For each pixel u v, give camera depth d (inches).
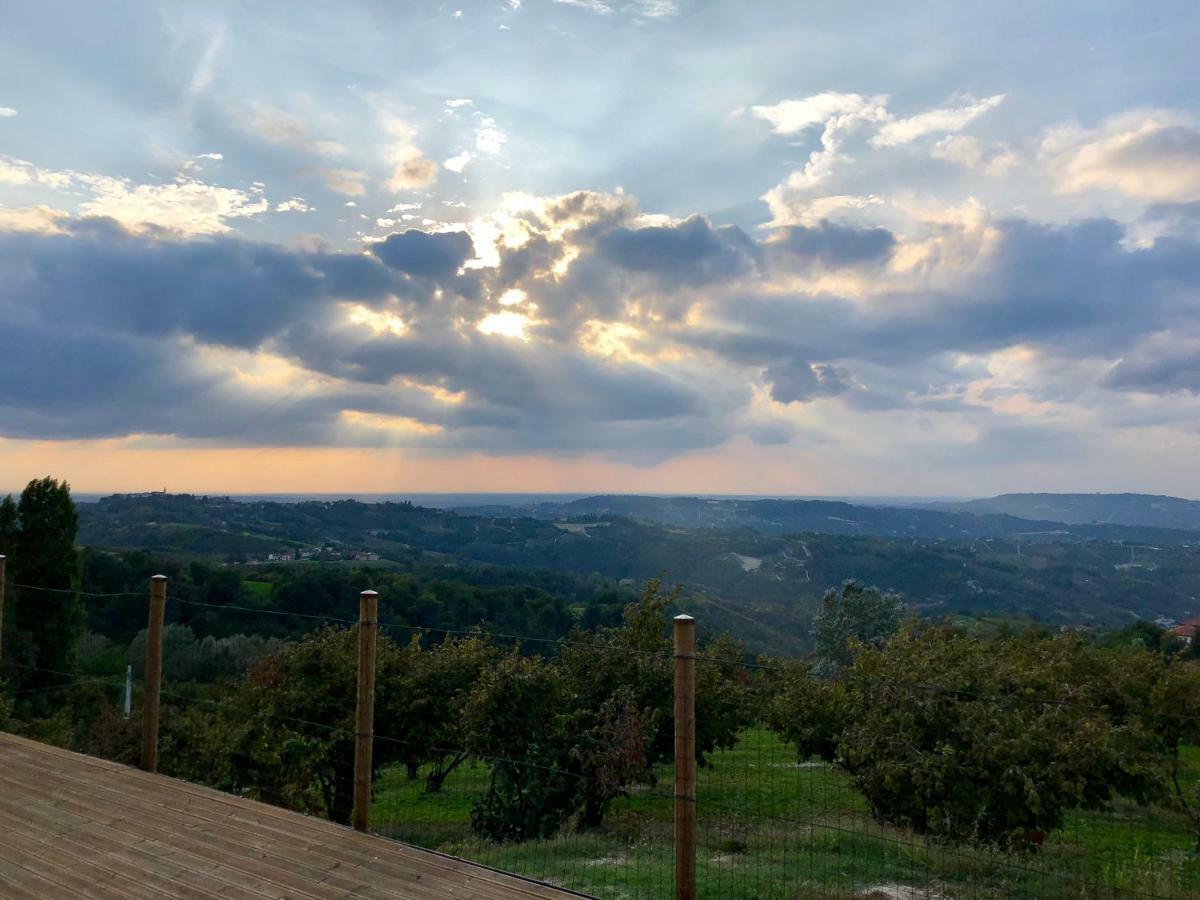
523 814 346.3
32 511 1140.5
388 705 398.6
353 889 142.9
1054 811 288.8
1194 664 418.9
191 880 145.9
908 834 298.8
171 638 894.4
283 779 396.5
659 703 388.5
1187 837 326.6
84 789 198.5
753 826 300.8
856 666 368.2
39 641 890.7
